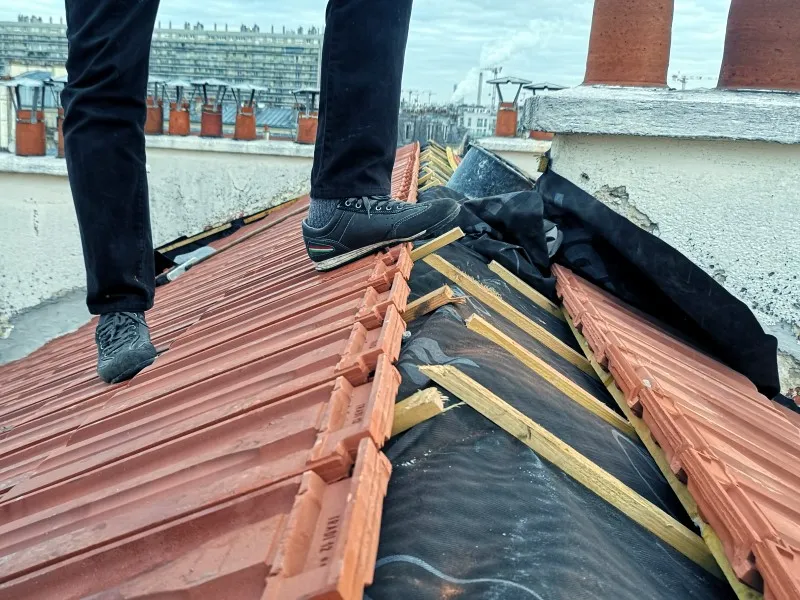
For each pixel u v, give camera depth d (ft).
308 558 3.20
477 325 6.91
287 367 5.83
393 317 6.04
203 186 32.04
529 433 5.14
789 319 11.86
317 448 4.02
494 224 11.24
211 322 9.46
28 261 27.94
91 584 3.77
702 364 9.75
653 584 4.41
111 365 8.16
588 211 11.21
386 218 8.21
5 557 4.41
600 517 4.89
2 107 33.81
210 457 4.62
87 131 6.88
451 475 4.49
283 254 13.53
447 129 62.08
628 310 10.74
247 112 32.40
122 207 7.25
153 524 4.01
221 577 3.23
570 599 3.61
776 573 4.21
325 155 8.03
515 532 4.09
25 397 10.86
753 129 11.06
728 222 11.73
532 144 37.88
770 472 6.29
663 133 11.35
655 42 12.26
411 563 3.67
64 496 5.22
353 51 7.50
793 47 11.82
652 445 6.47
